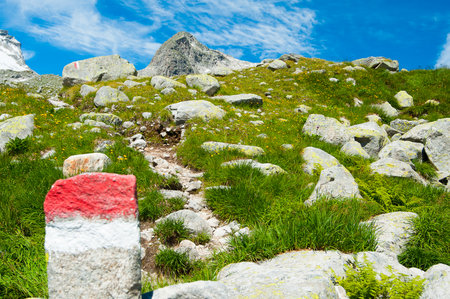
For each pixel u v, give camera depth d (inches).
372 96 762.8
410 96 768.3
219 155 355.9
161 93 629.9
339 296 107.8
